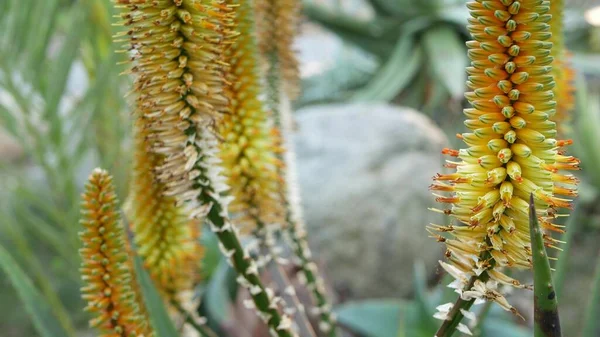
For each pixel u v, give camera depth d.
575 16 4.21
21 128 1.75
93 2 1.59
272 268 0.89
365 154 2.86
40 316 0.86
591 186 3.11
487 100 0.56
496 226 0.58
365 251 2.75
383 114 2.99
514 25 0.54
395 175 2.84
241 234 0.88
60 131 1.69
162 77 0.65
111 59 1.59
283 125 0.95
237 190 0.86
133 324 0.69
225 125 0.82
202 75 0.66
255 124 0.86
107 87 1.62
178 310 0.87
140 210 0.83
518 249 0.59
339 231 2.75
